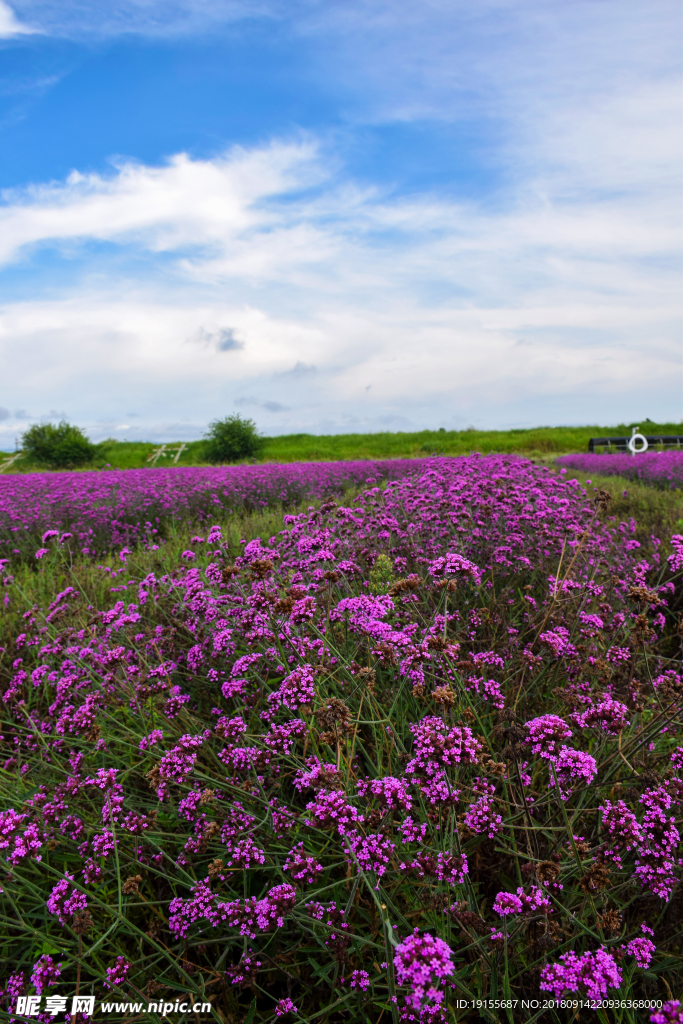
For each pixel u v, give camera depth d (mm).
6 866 2016
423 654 2357
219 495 12289
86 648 3480
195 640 3689
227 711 3303
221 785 2373
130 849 2377
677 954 1870
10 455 39000
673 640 4188
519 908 1612
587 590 3652
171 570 5539
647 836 1768
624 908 1929
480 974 1825
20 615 5184
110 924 2201
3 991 1992
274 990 2084
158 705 3199
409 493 6074
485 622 3646
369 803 2027
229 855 2260
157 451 40719
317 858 2066
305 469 17250
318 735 2584
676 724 2371
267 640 2967
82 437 37906
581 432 37938
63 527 9523
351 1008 1816
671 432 35594
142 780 2912
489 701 2777
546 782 2533
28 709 3729
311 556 3814
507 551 4273
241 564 3758
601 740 2482
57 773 3064
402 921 1863
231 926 1889
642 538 6426
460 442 35594
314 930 1930
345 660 2994
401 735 2748
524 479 6719
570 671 3115
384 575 4277
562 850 2059
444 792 1877
